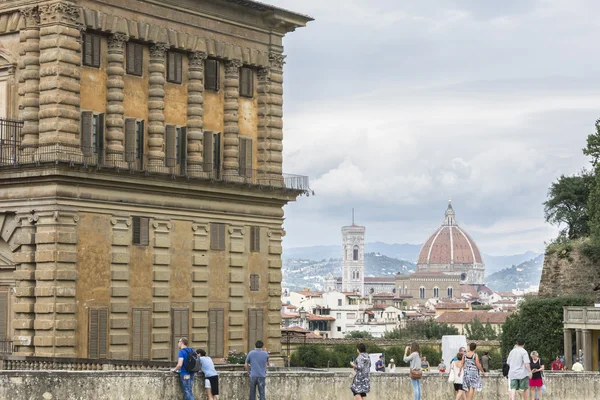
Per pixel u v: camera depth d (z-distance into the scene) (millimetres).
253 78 126188
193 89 117562
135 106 111562
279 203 127062
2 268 106500
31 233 103312
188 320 115562
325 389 74688
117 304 107500
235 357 116312
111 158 107938
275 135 127750
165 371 64938
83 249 104375
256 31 125812
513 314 175125
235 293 121188
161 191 112125
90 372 61219
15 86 106375
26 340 103000
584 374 91500
